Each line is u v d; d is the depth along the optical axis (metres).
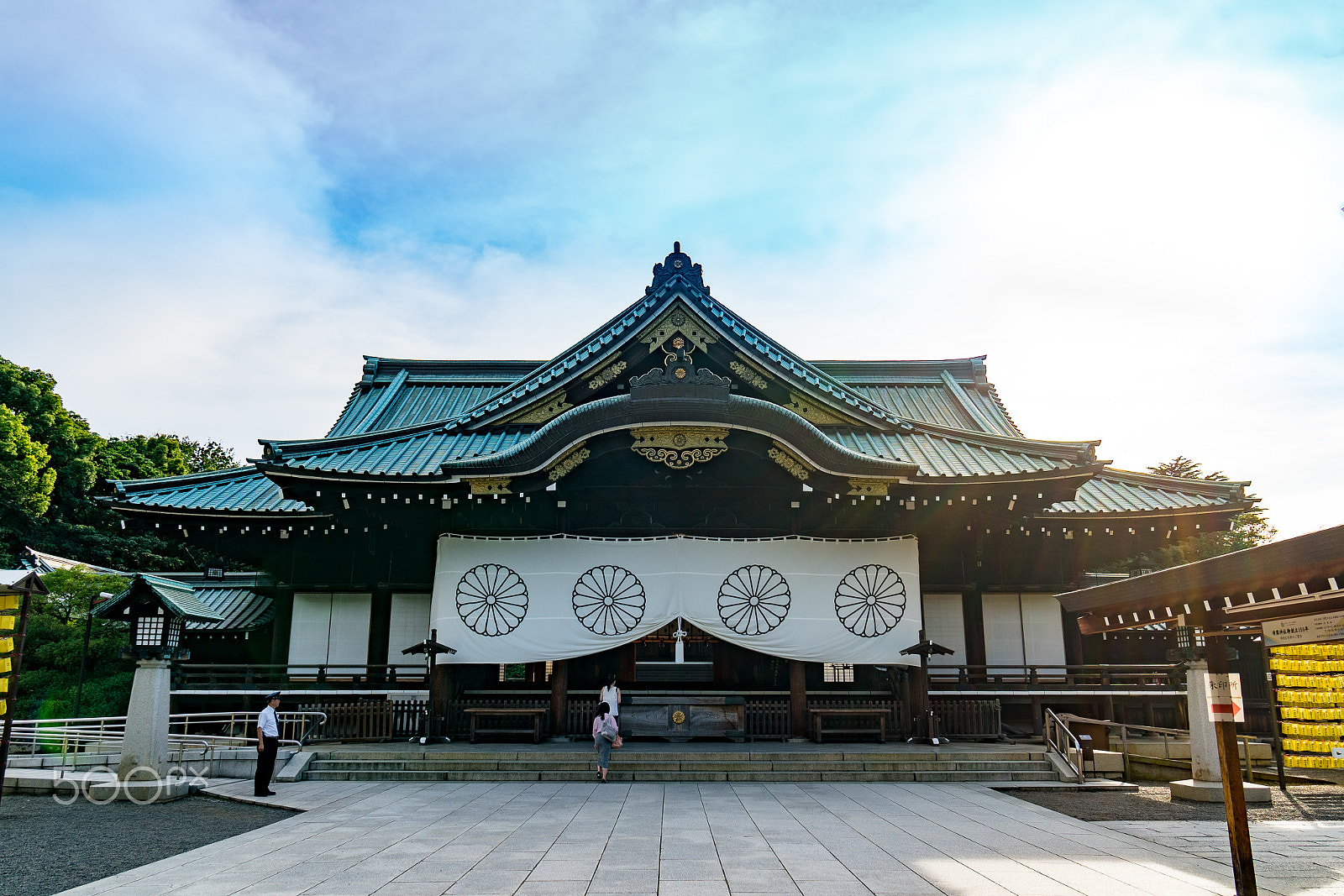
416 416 30.61
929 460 21.70
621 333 21.72
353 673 23.09
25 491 45.72
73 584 29.95
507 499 20.78
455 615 20.50
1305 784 17.45
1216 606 8.55
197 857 10.41
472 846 10.99
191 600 16.91
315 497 20.97
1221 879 9.22
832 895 8.62
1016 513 21.75
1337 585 7.31
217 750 17.42
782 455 20.45
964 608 23.42
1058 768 17.28
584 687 22.56
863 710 19.86
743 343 21.88
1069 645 23.56
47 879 9.53
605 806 14.12
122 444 61.84
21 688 27.16
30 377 51.69
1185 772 17.12
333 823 12.66
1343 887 8.85
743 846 11.00
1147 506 22.75
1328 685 14.89
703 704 20.34
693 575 20.72
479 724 20.42
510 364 33.34
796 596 20.73
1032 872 9.58
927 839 11.44
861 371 32.84
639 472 21.28
